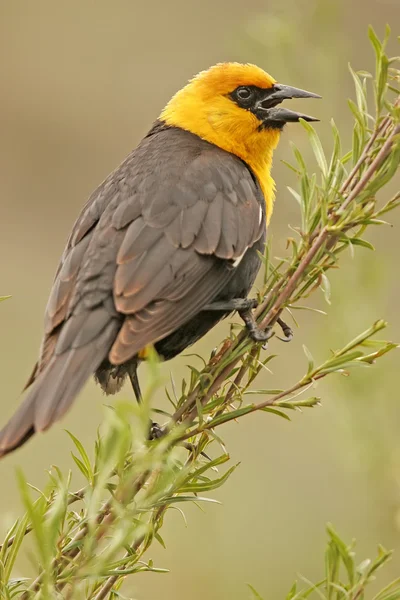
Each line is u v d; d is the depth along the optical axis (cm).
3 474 1420
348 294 1138
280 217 1401
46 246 2144
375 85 779
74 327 845
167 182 938
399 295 1498
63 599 652
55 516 609
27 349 1780
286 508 1359
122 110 2441
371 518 1145
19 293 1959
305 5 1243
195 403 780
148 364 584
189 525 1313
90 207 946
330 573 644
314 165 1184
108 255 880
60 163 2350
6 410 1645
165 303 860
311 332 1353
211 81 1076
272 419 1445
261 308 813
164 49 2497
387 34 767
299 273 799
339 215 793
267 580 1302
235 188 969
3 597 678
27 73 2491
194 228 906
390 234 1552
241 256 927
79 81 2484
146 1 2545
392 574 1165
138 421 591
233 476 1388
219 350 846
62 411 774
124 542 625
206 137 1068
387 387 1122
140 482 709
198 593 1295
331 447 1363
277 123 1078
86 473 693
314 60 1228
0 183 2283
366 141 797
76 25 2552
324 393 1154
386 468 1110
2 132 2378
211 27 2492
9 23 2547
